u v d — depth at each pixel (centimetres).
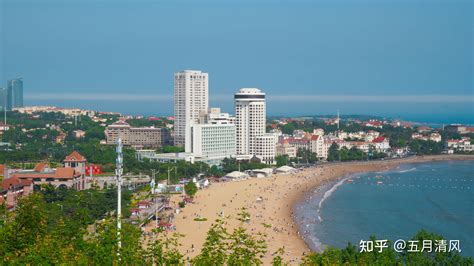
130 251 15238
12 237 16975
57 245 15788
